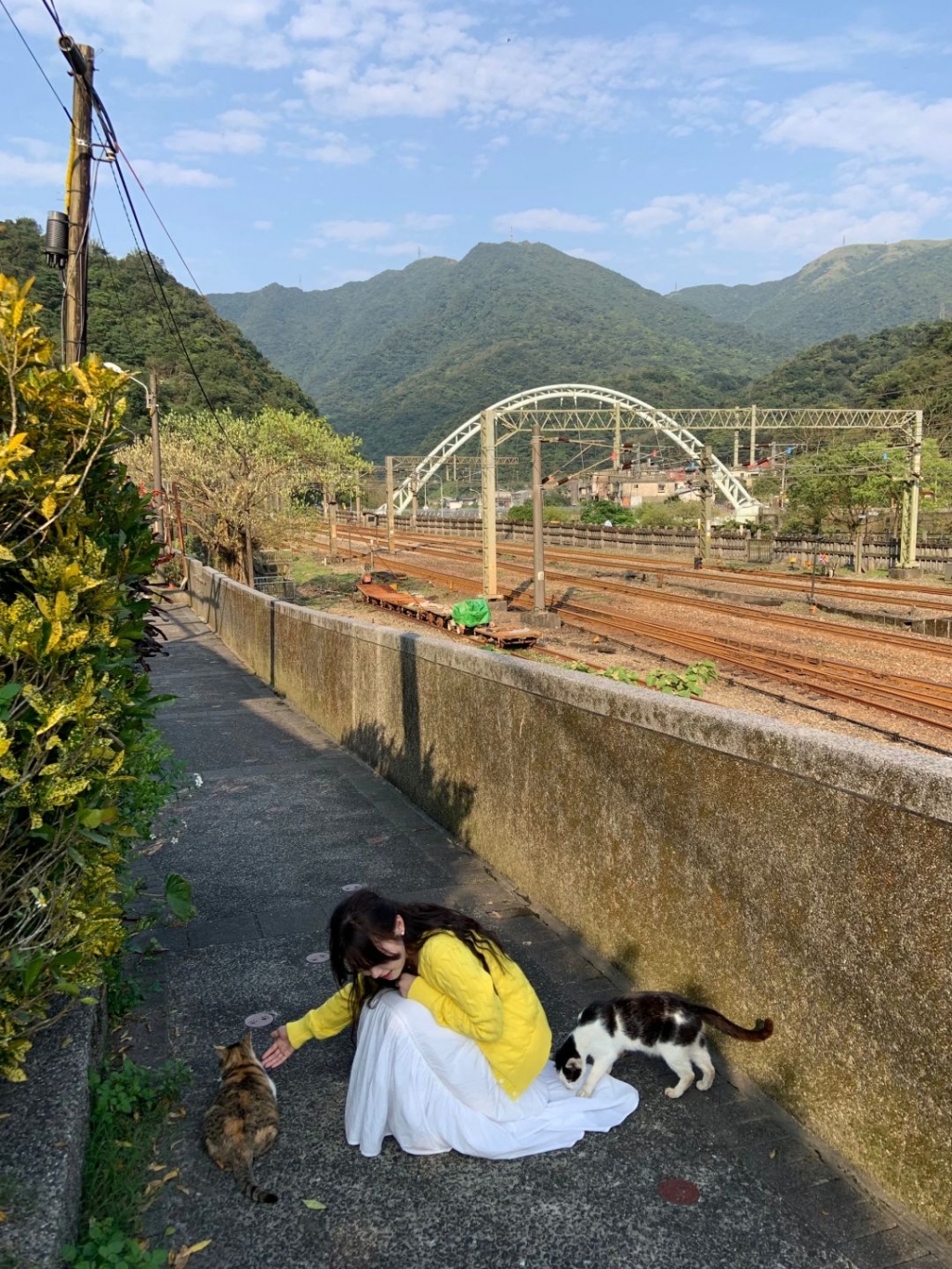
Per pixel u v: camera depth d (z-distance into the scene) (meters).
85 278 10.33
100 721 2.76
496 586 36.94
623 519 75.44
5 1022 2.56
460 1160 3.07
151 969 4.57
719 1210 2.81
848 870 2.97
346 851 6.42
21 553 2.78
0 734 2.36
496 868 5.95
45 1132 2.56
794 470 50.56
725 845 3.58
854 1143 2.96
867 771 2.85
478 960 3.04
